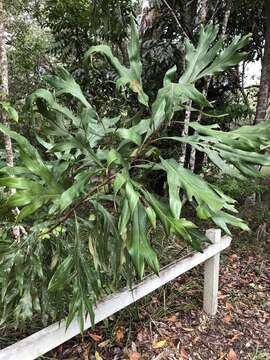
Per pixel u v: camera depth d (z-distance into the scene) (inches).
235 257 118.6
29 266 49.5
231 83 160.4
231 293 98.6
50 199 40.9
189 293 92.7
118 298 58.9
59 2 152.7
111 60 47.4
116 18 133.9
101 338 72.9
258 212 138.0
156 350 72.6
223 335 81.5
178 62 131.3
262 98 148.3
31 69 198.5
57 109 44.8
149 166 47.6
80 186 41.5
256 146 42.7
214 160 47.4
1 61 70.5
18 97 181.3
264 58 146.3
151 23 142.3
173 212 40.2
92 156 46.7
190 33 131.6
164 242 100.2
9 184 37.4
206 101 39.2
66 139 45.8
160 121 46.9
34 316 66.2
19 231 67.6
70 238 59.1
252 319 88.9
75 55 173.5
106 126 56.4
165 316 82.8
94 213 55.3
